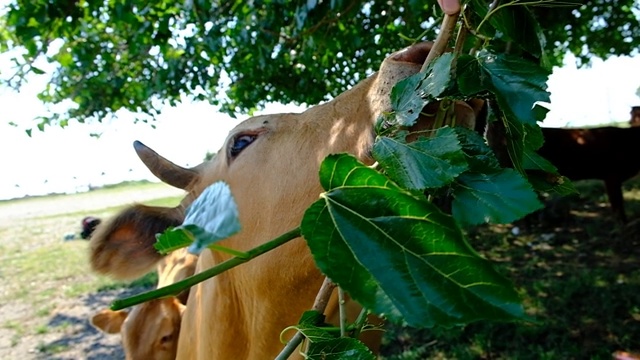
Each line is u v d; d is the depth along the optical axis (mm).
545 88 1031
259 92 7949
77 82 7406
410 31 4977
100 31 6195
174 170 2590
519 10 1219
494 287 689
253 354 2348
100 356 7078
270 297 2102
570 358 4875
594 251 7590
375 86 1728
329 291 1106
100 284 10180
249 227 2121
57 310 8953
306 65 6004
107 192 35781
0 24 5820
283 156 2033
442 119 1217
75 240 15172
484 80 1082
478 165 998
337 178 791
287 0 4461
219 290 2475
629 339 4996
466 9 1195
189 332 2943
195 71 6707
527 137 1230
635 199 10625
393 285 713
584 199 10852
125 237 2455
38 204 31000
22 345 7633
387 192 758
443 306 694
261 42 5281
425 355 5355
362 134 1712
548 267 7168
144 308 3676
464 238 708
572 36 7859
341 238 759
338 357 969
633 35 8336
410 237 737
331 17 4461
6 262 12914
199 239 661
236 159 2229
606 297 5828
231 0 5250
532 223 9117
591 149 9008
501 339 5348
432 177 947
